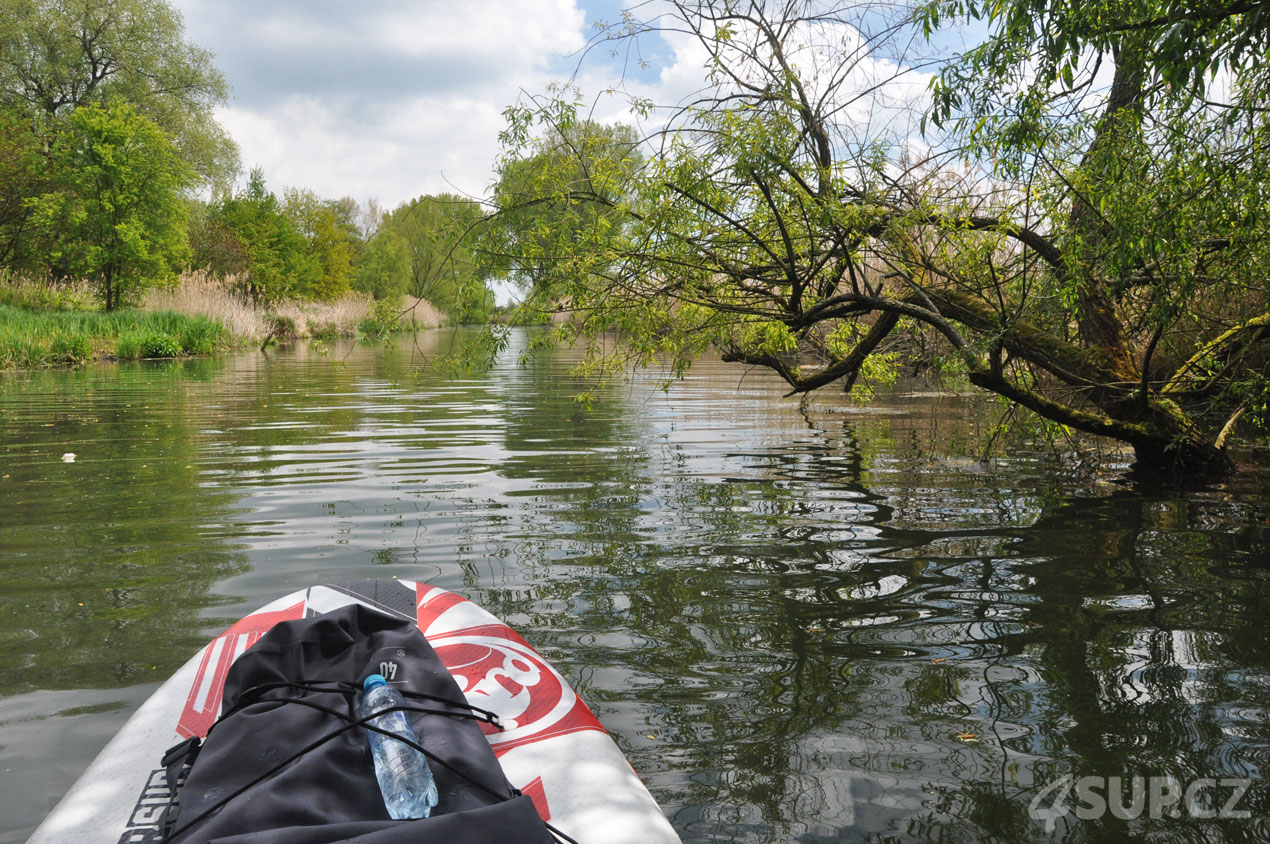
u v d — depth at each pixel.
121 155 24.91
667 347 6.17
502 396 11.82
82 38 33.06
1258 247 4.50
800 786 2.02
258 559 3.93
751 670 2.70
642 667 2.73
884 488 5.62
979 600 3.38
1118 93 4.69
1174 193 4.34
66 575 3.66
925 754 2.17
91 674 2.66
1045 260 5.58
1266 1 3.17
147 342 20.06
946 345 7.12
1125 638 2.97
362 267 49.12
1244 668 2.71
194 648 2.87
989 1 4.14
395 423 8.87
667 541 4.28
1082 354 5.75
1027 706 2.45
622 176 5.67
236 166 37.41
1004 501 5.23
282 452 6.96
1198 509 4.99
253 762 1.83
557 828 1.73
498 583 3.59
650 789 2.00
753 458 6.80
